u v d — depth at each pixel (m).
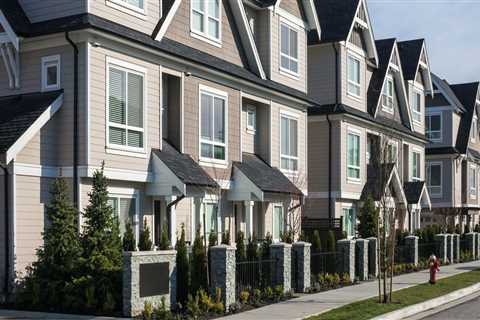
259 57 27.69
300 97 29.38
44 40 19.42
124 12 20.72
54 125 19.14
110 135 19.69
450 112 52.34
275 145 28.39
